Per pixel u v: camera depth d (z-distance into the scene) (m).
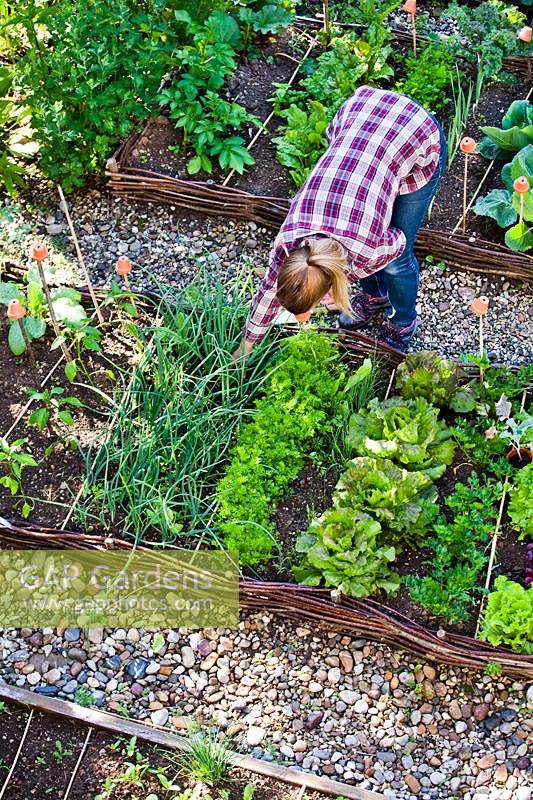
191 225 5.49
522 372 4.95
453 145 5.82
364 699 4.18
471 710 4.16
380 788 3.96
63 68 5.16
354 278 4.18
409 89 6.00
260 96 5.99
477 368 4.98
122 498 4.45
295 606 4.27
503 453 4.71
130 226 5.46
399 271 4.61
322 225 3.86
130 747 3.92
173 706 4.13
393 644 4.27
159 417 4.62
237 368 4.71
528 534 4.51
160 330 4.66
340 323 5.17
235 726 4.07
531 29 5.96
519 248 5.36
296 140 5.61
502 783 3.98
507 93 6.20
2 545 4.41
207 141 5.63
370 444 4.52
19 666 4.18
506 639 4.14
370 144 3.99
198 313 4.96
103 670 4.20
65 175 5.44
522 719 4.13
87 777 3.88
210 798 3.82
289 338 4.81
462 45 6.34
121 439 4.64
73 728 4.00
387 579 4.29
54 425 4.70
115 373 4.89
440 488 4.66
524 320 5.36
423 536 4.50
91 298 5.06
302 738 4.07
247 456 4.52
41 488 4.55
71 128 5.29
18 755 3.92
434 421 4.62
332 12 6.39
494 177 5.82
